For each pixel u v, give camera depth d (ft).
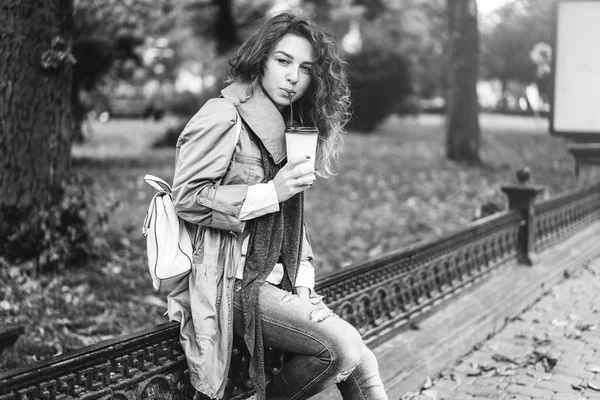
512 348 15.10
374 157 56.59
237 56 8.40
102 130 92.38
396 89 80.43
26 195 19.34
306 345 8.02
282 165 8.16
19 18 18.66
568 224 24.34
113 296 18.79
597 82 25.44
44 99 19.53
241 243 8.18
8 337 9.95
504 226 19.22
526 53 96.22
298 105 8.98
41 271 19.36
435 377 13.46
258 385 8.18
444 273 16.03
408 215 33.76
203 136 7.64
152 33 55.21
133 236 26.25
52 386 6.98
